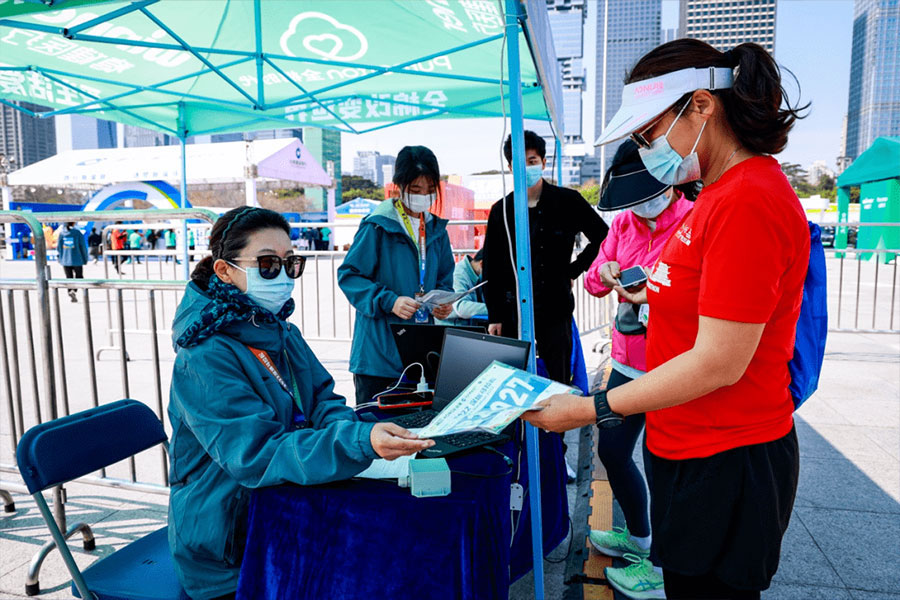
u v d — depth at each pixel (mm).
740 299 1165
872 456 3887
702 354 1206
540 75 2297
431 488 1461
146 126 5562
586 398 1338
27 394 5332
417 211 2980
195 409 1561
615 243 2752
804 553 2785
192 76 4254
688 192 1597
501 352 1943
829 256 20766
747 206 1172
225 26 3859
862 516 3119
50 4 1935
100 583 1760
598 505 3266
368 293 2844
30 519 3207
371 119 5207
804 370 1383
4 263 24422
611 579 2512
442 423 1384
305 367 1926
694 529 1379
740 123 1242
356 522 1515
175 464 1707
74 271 14523
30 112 4816
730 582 1359
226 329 1646
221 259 1660
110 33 3781
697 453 1356
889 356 6629
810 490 3428
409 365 2479
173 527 1672
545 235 3184
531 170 2998
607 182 2438
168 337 8227
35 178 20172
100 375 6055
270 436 1534
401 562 1487
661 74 1301
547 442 2510
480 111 4965
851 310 9711
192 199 28844
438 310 2947
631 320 2516
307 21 3770
